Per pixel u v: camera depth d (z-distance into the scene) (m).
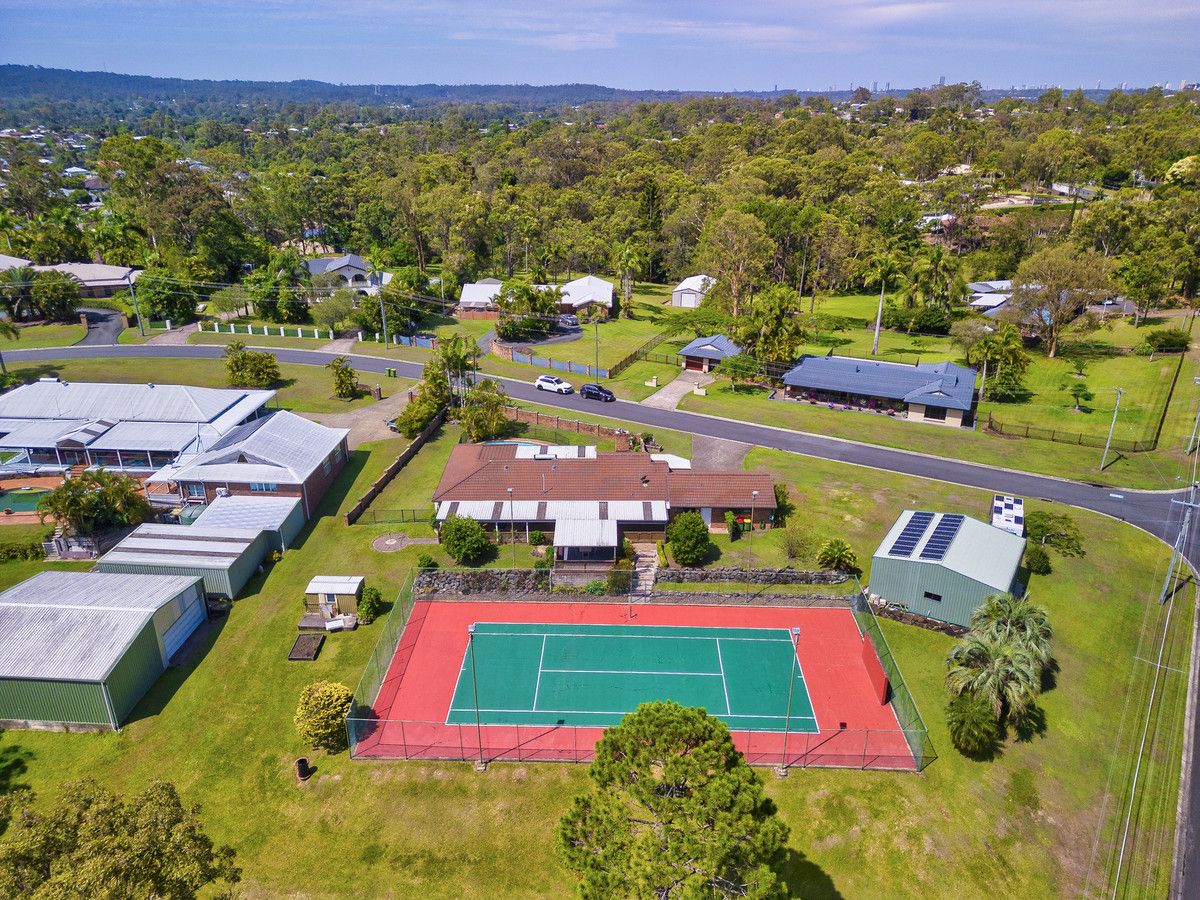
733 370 105.44
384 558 62.25
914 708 44.94
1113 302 136.75
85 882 21.98
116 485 63.41
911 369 101.31
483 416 84.75
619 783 29.84
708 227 143.12
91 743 43.97
